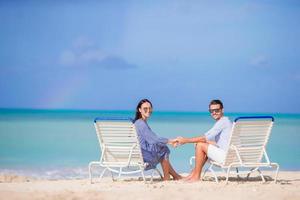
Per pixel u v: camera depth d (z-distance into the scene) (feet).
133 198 29.12
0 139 95.81
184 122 153.79
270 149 81.61
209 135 35.96
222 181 35.96
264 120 35.14
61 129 119.55
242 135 35.09
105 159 36.50
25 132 111.14
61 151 77.51
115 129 35.83
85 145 86.02
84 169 56.65
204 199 28.94
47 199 28.91
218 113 36.14
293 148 82.89
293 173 43.93
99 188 33.19
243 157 35.37
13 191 31.32
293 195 29.86
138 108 36.91
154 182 36.04
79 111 237.25
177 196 29.55
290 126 138.31
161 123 148.56
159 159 36.45
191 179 35.81
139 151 35.40
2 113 217.15
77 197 29.35
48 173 53.72
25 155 72.33
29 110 235.61
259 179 37.91
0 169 57.41
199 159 35.78
